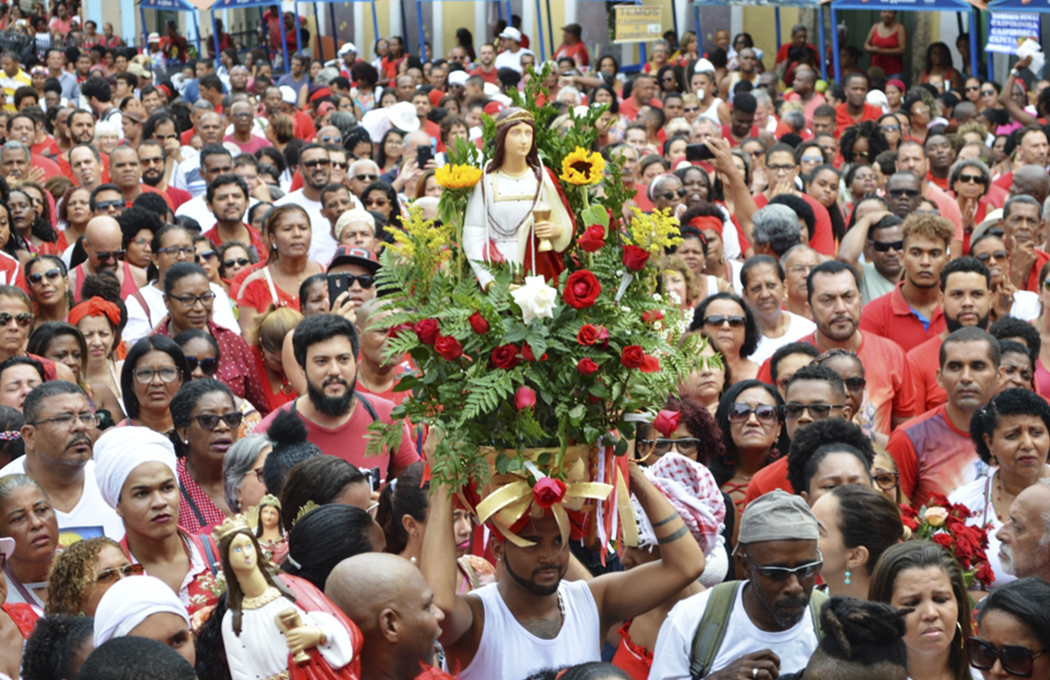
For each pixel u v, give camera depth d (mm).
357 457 6262
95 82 19281
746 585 4156
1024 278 9180
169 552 4984
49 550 4746
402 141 14469
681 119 15344
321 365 6156
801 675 3604
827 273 7262
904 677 3414
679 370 3607
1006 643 3895
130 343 8406
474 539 4578
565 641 3861
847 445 5121
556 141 3752
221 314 8430
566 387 3488
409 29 29203
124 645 3158
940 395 7324
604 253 3672
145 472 4852
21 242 10078
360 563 3361
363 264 8086
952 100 17844
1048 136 14039
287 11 28891
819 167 11109
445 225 3693
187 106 18031
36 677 3713
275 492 5137
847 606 3469
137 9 33500
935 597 4098
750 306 7926
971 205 11484
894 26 22297
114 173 12188
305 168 11609
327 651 3143
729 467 6199
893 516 4570
